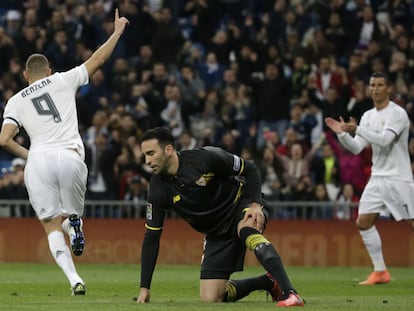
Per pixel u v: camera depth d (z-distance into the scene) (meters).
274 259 22.14
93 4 64.88
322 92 57.59
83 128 58.97
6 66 62.47
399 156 36.91
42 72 28.17
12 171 57.22
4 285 35.12
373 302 24.62
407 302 24.70
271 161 53.69
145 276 23.52
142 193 53.50
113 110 59.25
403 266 49.97
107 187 54.34
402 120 36.22
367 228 37.47
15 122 27.80
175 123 58.03
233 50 61.03
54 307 22.38
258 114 58.19
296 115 55.97
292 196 52.22
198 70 60.91
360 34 61.03
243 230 22.84
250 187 23.62
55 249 27.73
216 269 24.08
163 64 62.03
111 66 61.56
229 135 55.38
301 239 50.88
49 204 27.69
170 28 63.03
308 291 33.16
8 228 53.09
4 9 67.56
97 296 27.80
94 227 52.62
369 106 55.72
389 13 63.50
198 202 23.36
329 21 61.31
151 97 59.19
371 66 58.78
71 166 27.61
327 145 53.50
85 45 63.09
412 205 37.09
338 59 60.88
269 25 62.09
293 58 61.09
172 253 52.22
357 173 52.34
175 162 23.02
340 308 21.91
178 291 32.44
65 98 28.08
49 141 27.70
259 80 58.47
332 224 50.41
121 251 52.19
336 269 48.38
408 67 59.44
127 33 63.41
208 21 64.31
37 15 65.31
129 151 54.66
